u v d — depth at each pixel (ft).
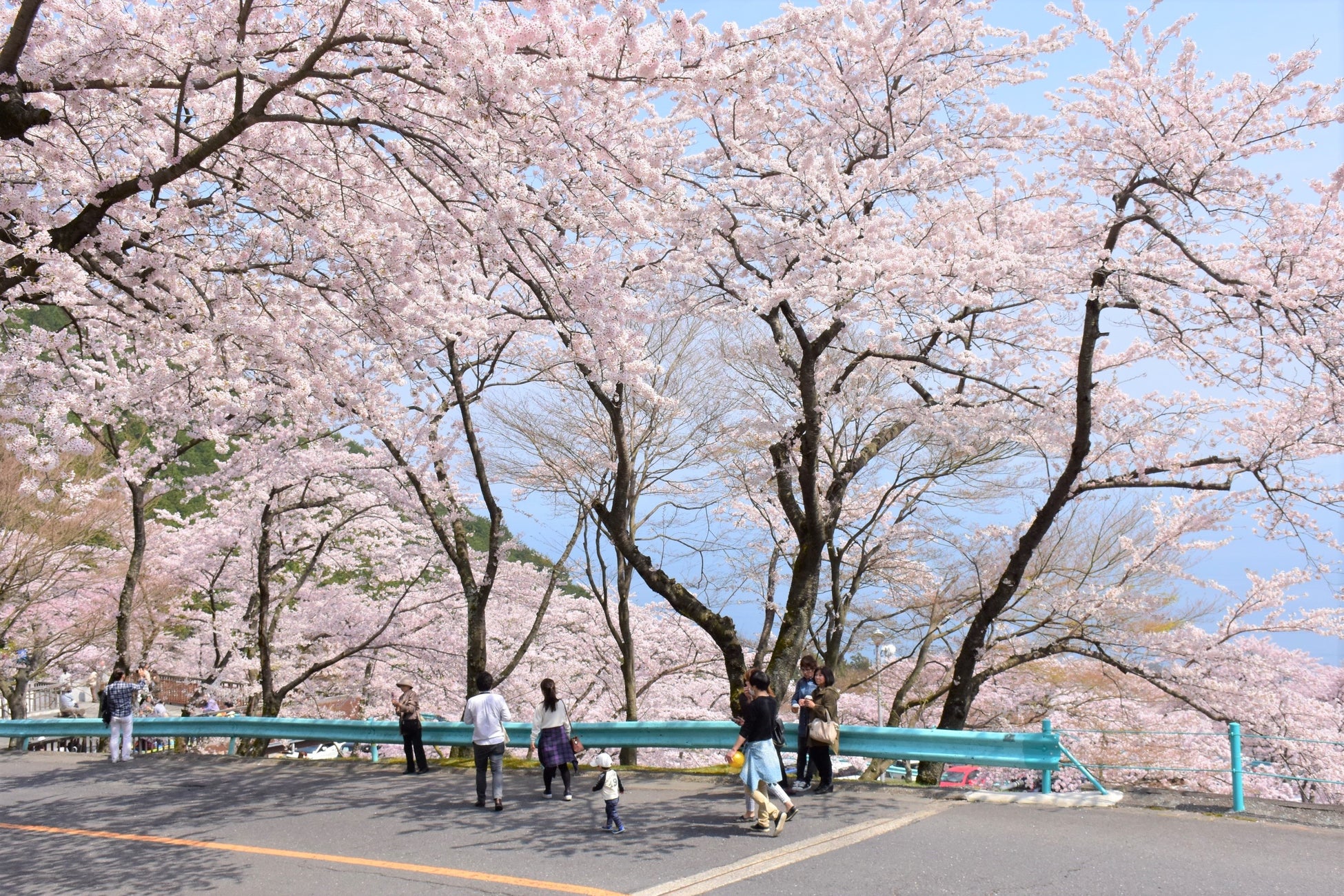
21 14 20.54
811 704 30.71
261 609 55.83
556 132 22.58
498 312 33.47
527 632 65.98
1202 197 35.09
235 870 23.25
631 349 27.96
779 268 35.29
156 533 67.51
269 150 26.84
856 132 37.45
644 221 25.26
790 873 21.07
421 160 25.75
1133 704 53.21
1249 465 35.70
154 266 23.99
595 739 37.68
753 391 51.26
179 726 48.24
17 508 55.52
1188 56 33.04
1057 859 21.80
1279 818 26.05
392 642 58.03
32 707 99.19
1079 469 37.17
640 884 20.54
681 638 66.95
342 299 30.68
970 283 33.22
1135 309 36.14
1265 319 32.37
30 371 28.78
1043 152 38.45
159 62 22.00
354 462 47.11
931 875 20.62
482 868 22.57
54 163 25.26
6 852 26.16
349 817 29.94
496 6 20.48
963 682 39.86
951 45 37.14
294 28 24.03
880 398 46.44
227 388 28.07
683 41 21.13
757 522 56.49
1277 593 45.01
